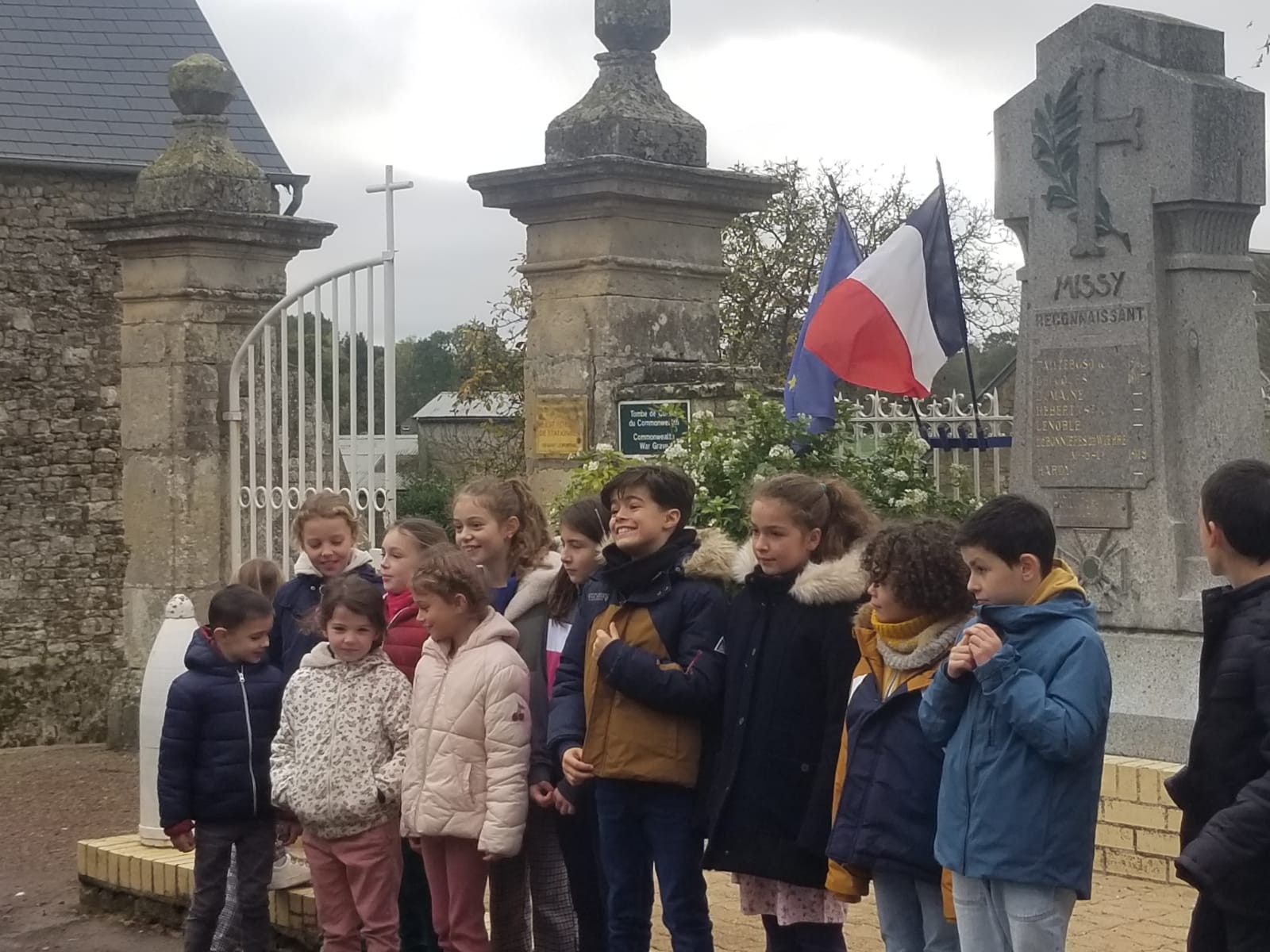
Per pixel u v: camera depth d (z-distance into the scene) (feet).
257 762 19.86
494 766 17.67
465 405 80.59
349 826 18.56
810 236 71.41
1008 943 13.30
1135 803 21.89
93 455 53.93
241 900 19.94
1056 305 25.36
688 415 27.55
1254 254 47.96
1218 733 13.00
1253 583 13.08
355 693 18.79
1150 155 24.17
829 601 15.55
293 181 52.31
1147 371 24.22
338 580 19.04
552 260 29.12
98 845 24.25
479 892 17.98
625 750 16.53
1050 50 25.36
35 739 52.42
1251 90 24.38
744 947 19.26
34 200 52.65
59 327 53.16
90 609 53.83
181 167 34.47
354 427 30.12
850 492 16.25
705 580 16.90
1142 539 24.36
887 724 14.38
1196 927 13.43
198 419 34.22
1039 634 13.28
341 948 18.85
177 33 57.77
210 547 34.35
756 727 15.71
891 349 26.27
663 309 29.09
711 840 15.89
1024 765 13.10
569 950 18.98
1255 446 24.85
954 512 26.63
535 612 18.92
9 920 24.11
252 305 34.83
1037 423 25.58
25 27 55.16
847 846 14.40
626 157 27.76
